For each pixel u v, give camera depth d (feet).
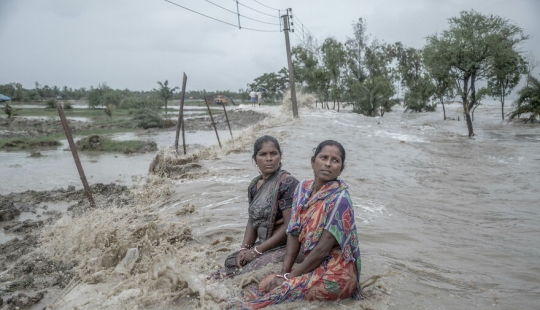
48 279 17.84
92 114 198.90
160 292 12.70
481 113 122.01
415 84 151.23
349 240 11.14
